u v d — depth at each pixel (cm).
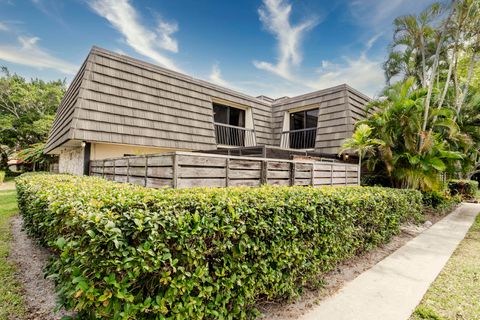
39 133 2142
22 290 278
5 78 2258
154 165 347
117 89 653
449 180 1088
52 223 216
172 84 779
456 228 613
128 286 149
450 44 802
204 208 194
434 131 797
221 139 945
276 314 242
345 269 354
